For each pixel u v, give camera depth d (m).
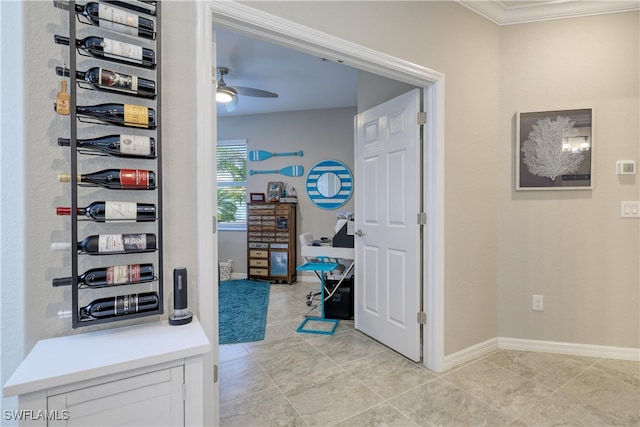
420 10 2.14
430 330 2.28
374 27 1.93
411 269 2.38
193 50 1.41
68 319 1.17
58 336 1.16
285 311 3.64
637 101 2.41
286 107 5.20
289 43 1.72
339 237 3.52
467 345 2.43
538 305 2.57
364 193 2.89
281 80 4.05
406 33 2.07
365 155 2.87
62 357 0.98
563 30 2.49
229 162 5.68
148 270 1.22
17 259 1.13
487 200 2.55
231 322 3.27
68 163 1.18
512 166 2.59
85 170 1.20
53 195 1.16
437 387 2.05
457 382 2.11
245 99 4.79
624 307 2.44
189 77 1.40
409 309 2.41
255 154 5.48
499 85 2.60
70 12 1.09
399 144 2.48
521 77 2.56
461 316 2.39
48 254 1.15
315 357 2.48
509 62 2.58
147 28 1.24
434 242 2.25
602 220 2.46
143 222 1.32
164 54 1.35
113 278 1.16
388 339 2.63
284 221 5.02
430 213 2.27
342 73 3.84
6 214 1.12
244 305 3.87
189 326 1.25
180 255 1.40
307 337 2.88
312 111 5.32
